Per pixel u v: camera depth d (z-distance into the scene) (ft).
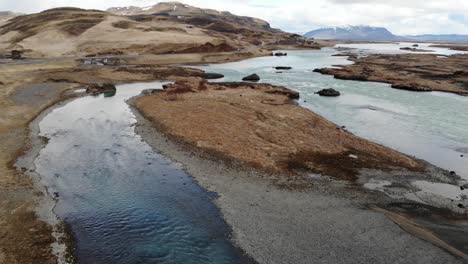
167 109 141.08
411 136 118.21
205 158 96.43
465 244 60.49
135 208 71.87
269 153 98.53
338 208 71.97
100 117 134.92
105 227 64.75
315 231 64.18
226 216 69.15
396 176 86.84
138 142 109.19
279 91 172.86
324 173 87.51
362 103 160.56
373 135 118.42
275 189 79.92
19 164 91.20
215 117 128.67
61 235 61.52
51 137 112.68
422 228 65.31
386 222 66.64
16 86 178.81
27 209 69.41
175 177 86.28
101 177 85.97
